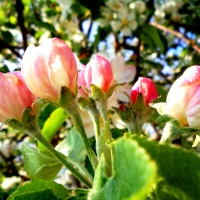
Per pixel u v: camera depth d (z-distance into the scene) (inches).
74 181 9.4
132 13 9.2
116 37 10.3
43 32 10.6
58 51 2.8
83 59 7.3
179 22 11.2
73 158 3.7
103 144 2.4
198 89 2.7
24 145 3.9
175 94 2.7
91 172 3.5
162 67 12.2
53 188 2.5
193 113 2.7
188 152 2.0
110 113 4.5
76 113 2.9
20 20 9.1
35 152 3.9
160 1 11.7
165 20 11.2
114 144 1.8
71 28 10.2
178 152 2.0
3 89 3.0
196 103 2.7
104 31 9.4
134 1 9.7
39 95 2.9
